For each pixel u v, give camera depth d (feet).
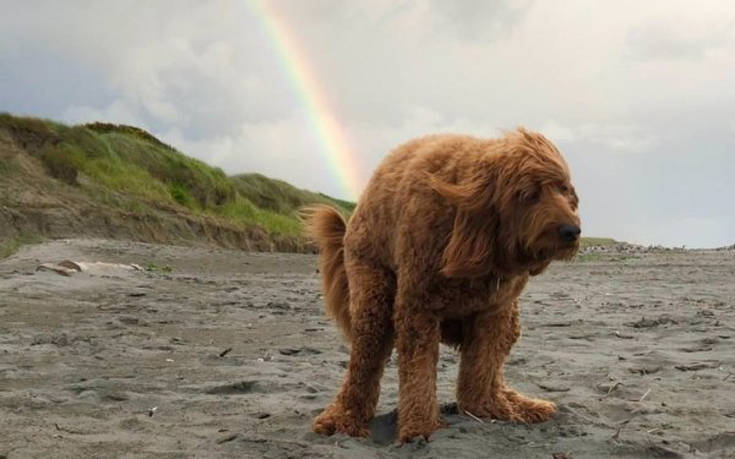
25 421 7.95
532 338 13.28
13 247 39.42
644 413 8.34
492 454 6.98
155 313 16.60
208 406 8.69
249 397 9.11
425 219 7.25
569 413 8.07
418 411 7.36
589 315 16.31
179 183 58.49
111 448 7.14
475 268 7.12
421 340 7.40
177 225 51.03
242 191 66.39
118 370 10.50
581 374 10.25
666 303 18.71
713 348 12.03
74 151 52.44
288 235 60.39
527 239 7.01
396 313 7.48
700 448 7.32
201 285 23.99
